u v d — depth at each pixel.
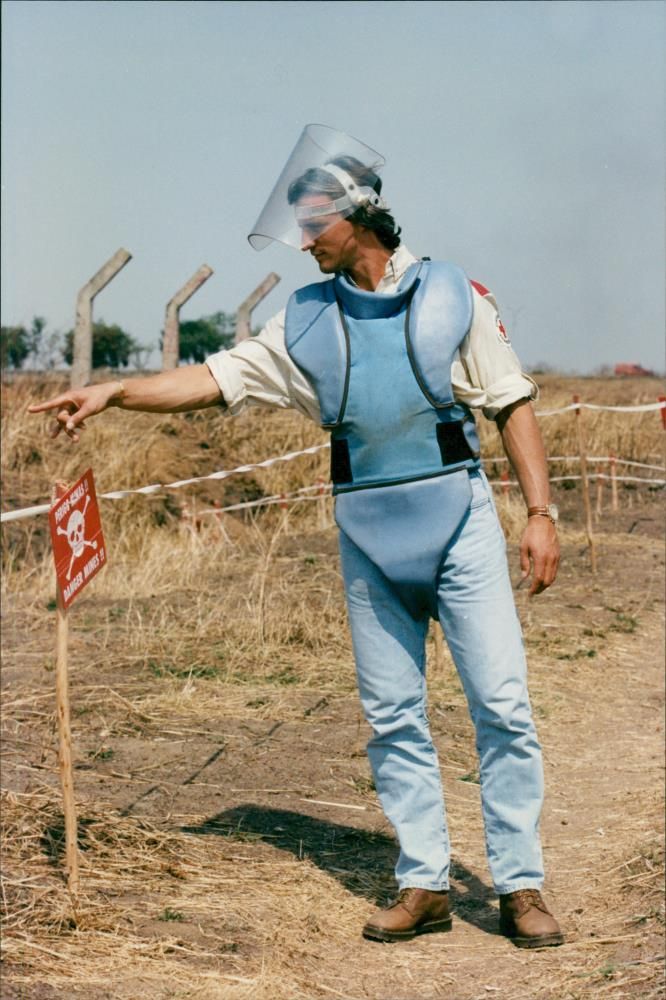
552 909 4.27
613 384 29.33
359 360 3.71
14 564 10.32
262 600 8.20
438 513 3.75
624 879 4.45
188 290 17.11
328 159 3.68
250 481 13.98
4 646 7.64
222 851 4.59
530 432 3.78
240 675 7.11
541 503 3.79
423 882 3.99
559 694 7.18
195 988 3.53
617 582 10.19
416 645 3.97
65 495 3.99
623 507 14.78
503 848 3.93
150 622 8.20
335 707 6.60
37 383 15.27
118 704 6.41
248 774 5.50
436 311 3.68
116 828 4.71
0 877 4.17
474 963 3.80
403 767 4.00
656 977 3.65
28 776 5.26
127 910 3.99
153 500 12.57
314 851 4.68
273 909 4.11
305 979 3.64
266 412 15.94
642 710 6.97
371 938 3.96
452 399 3.71
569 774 5.84
